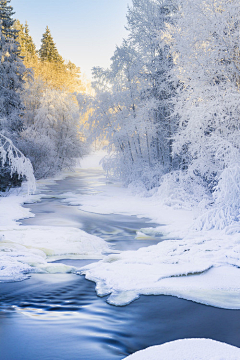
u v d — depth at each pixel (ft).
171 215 49.11
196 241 29.40
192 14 49.03
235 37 46.21
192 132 49.75
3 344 11.45
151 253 25.52
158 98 76.84
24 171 52.24
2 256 23.63
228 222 35.81
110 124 90.74
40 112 156.04
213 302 15.64
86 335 12.21
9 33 108.27
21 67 106.63
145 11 76.64
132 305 15.40
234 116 47.24
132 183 81.51
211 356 9.93
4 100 97.50
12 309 14.92
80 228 40.73
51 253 26.99
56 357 10.63
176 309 14.89
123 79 86.07
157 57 74.59
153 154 84.89
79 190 86.33
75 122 167.63
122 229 40.27
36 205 60.95
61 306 15.35
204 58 48.67
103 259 24.20
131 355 10.20
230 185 37.93
